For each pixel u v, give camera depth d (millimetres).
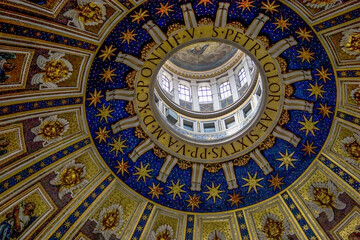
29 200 14398
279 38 14031
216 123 19688
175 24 13680
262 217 17141
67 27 12352
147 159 16812
